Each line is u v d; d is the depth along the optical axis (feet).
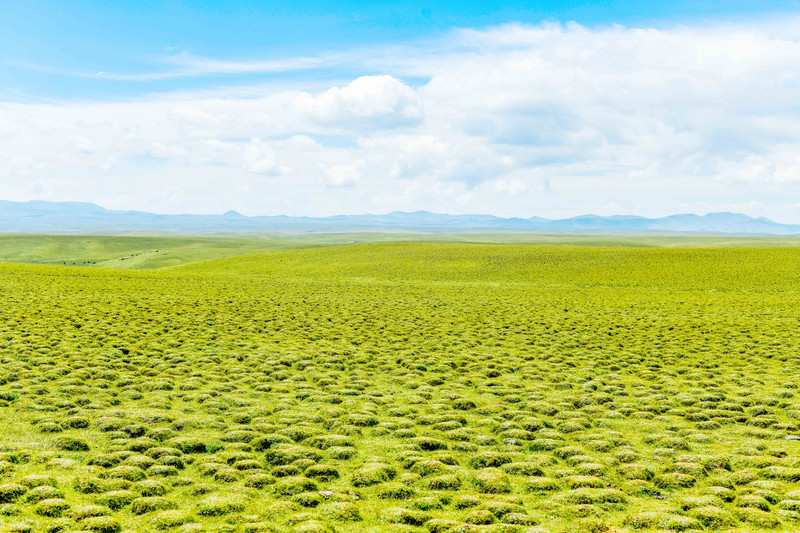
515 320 188.14
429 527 46.75
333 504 50.47
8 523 44.09
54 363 105.70
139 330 146.72
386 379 107.65
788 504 50.44
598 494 53.16
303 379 105.19
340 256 476.95
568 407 88.58
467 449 68.23
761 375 110.11
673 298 260.01
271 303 223.10
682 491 55.62
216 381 101.65
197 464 61.05
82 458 60.90
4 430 67.92
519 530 45.73
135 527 45.65
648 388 100.94
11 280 256.52
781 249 425.69
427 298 255.91
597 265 393.91
